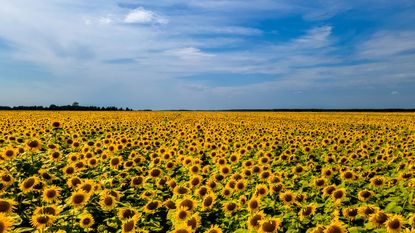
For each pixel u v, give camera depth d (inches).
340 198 359.3
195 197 392.2
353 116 2536.9
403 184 420.2
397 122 1771.7
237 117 2265.0
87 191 366.3
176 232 273.1
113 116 2106.3
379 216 280.7
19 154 520.1
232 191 402.6
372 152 711.7
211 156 654.5
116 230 326.6
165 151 625.0
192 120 1828.2
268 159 530.9
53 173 486.3
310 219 327.3
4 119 1459.2
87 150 584.4
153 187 463.2
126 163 525.3
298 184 468.1
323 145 828.6
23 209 367.2
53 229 306.5
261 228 274.7
